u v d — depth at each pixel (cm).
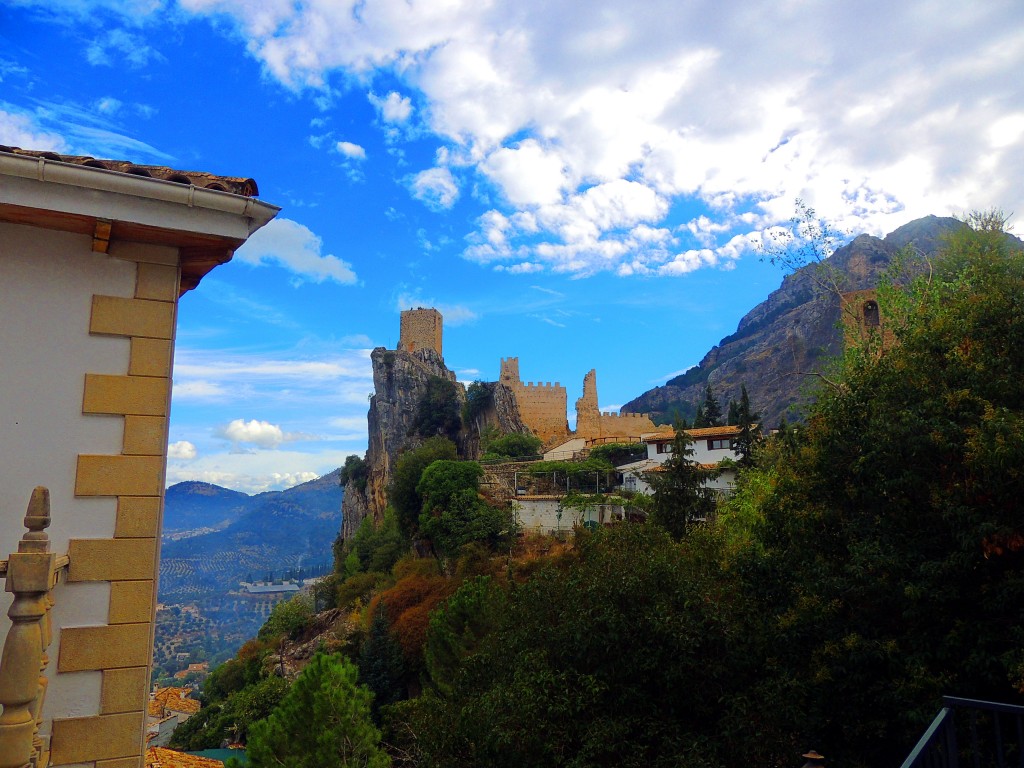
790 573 1509
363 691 1705
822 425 1598
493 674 1569
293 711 1633
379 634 3403
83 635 564
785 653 1400
